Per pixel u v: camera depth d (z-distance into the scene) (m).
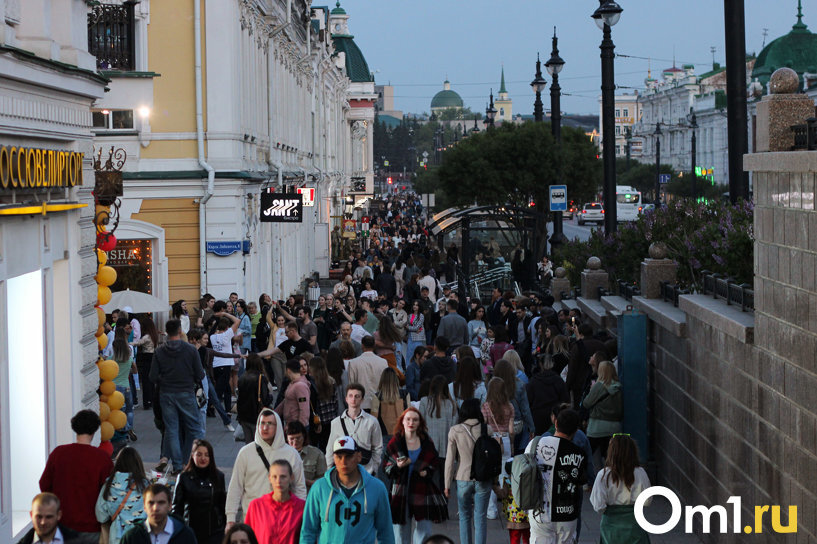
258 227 51.59
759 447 16.91
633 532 15.93
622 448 15.89
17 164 18.28
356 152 163.38
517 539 18.30
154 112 44.31
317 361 22.78
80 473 16.16
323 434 22.88
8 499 18.66
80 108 22.48
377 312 38.78
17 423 20.59
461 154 84.38
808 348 14.76
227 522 16.19
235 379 33.44
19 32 20.12
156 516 13.62
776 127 17.12
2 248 18.34
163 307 36.31
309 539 14.41
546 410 22.81
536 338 32.19
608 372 23.59
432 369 24.39
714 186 143.62
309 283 59.72
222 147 44.69
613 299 32.12
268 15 55.38
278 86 63.03
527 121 87.19
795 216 15.34
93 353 23.41
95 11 35.94
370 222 140.88
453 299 34.06
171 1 44.25
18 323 20.48
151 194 44.09
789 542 15.46
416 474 18.22
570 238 113.81
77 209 22.25
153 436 29.39
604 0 37.84
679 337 22.20
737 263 22.64
